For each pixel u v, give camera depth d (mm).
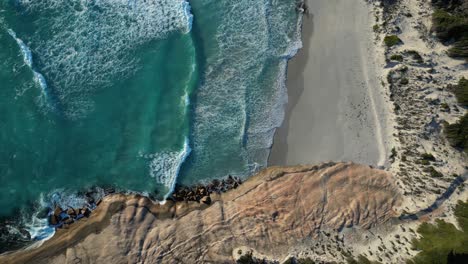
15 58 36812
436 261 31000
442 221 34219
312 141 37719
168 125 37375
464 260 31266
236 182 36125
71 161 35500
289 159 37219
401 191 35875
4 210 33844
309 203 35156
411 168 36438
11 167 34781
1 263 32094
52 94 36469
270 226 34125
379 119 38156
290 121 38219
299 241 33781
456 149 36688
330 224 34469
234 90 38812
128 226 33531
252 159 37062
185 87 38312
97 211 34094
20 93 36125
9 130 35406
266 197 35312
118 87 37656
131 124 37000
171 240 33250
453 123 37188
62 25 38250
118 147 36344
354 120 38188
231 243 33406
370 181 36125
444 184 35562
